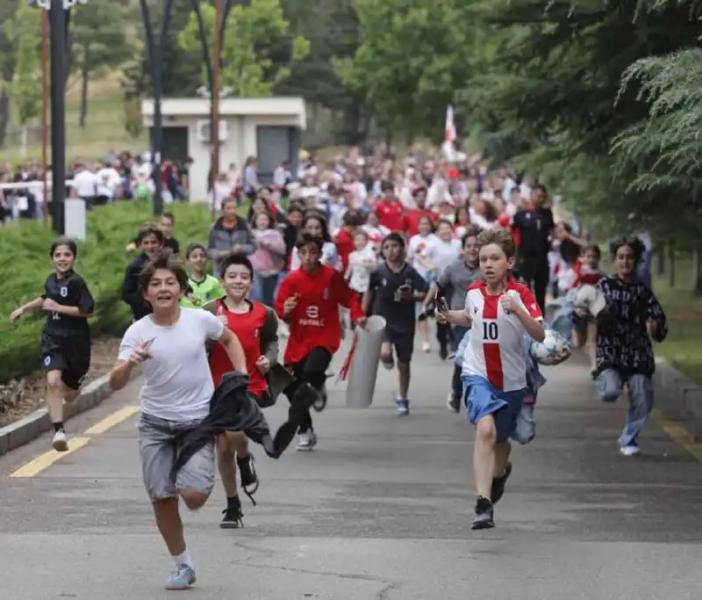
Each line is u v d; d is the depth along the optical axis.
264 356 32.34
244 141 165.38
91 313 41.16
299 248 41.19
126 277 47.38
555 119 50.47
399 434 45.47
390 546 28.89
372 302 49.59
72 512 32.28
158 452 25.44
